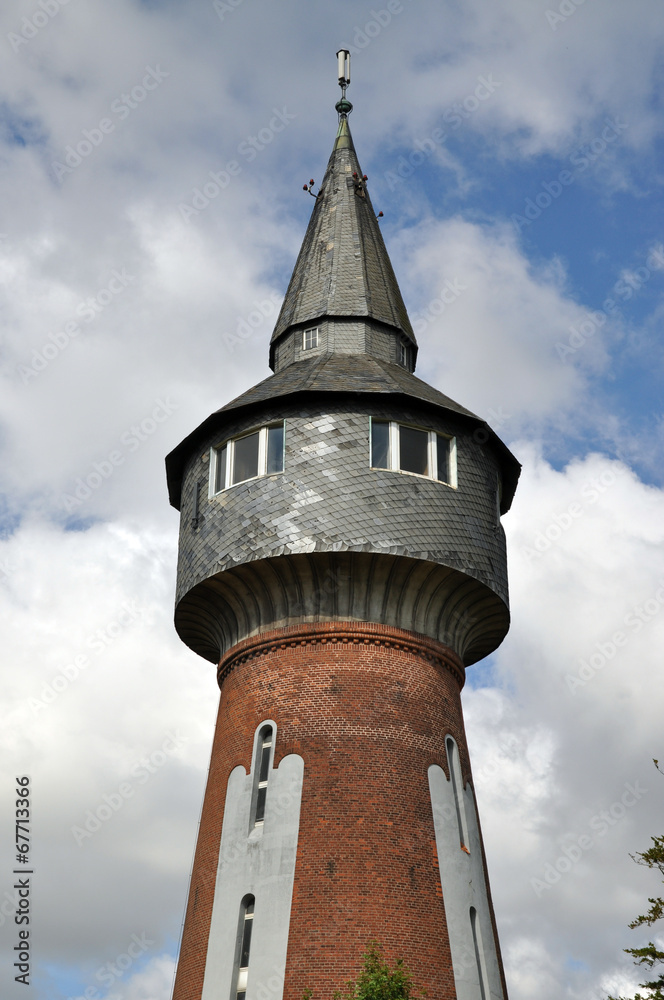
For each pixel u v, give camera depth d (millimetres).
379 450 31000
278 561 29562
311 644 29938
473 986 27391
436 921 27344
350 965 26047
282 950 26531
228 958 27156
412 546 29750
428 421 31812
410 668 30156
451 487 31484
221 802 29562
